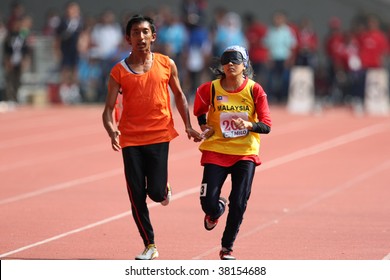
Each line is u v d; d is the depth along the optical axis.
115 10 88.69
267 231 29.22
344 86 75.94
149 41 24.27
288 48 73.88
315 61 75.88
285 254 25.92
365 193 36.53
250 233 28.91
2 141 54.75
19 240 27.98
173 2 88.31
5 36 73.56
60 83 75.12
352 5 88.06
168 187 24.95
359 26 75.31
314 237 28.30
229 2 88.56
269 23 88.44
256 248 26.72
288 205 33.84
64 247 26.97
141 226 24.64
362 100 71.62
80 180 40.25
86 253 26.16
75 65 74.62
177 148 50.56
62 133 58.09
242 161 24.11
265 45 74.19
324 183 39.06
